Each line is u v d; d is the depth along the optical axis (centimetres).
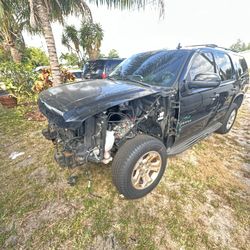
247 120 544
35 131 459
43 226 217
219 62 342
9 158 349
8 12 571
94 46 1348
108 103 196
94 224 217
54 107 203
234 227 217
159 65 281
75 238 203
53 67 565
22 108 593
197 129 335
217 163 332
